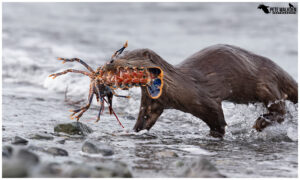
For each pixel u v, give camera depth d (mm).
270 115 28484
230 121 30750
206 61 27234
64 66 48312
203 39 76062
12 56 54688
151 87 23922
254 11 103625
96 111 33438
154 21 98188
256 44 69750
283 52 62719
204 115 25875
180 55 60594
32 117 29719
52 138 23453
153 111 26547
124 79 22266
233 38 76062
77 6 123500
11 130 25188
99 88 22391
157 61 24156
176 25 92250
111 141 24062
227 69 27188
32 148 20250
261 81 28078
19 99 36188
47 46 63469
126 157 20109
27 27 82875
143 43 71562
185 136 26656
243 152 22281
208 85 26328
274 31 81875
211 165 17344
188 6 114938
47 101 36094
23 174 14586
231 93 27438
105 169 15898
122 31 85188
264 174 17688
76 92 39594
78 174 15172
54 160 18359
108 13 111438
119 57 22984
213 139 26047
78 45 66438
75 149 21062
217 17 99000
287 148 23453
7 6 117750
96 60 52594
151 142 24297
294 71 48656
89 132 25766
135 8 117812
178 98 24984
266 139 26109
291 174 17734
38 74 46406
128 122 30016
